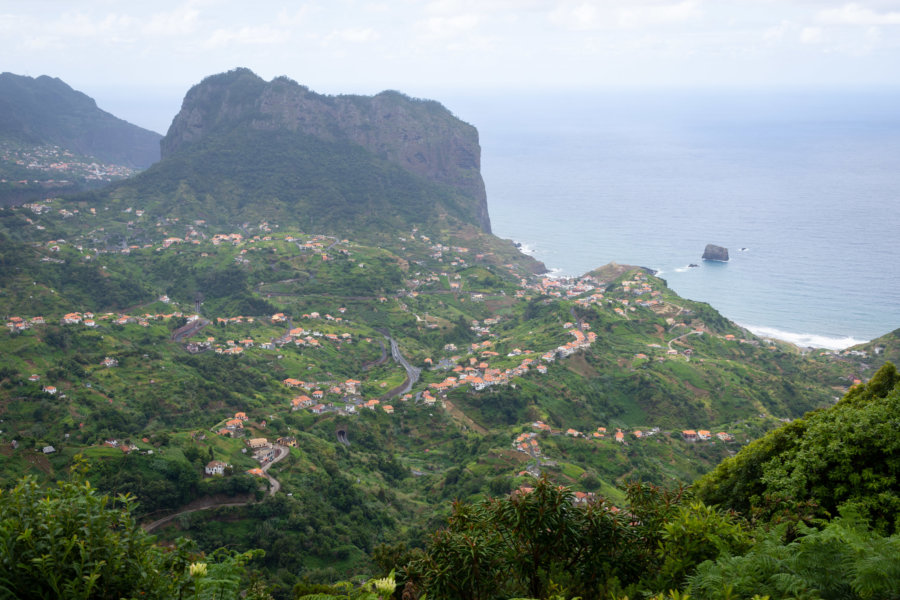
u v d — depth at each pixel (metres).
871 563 10.41
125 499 10.26
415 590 15.91
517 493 17.98
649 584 15.61
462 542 16.27
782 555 12.39
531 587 17.12
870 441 23.22
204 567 9.52
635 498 19.41
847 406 29.25
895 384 30.75
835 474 23.14
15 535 8.70
